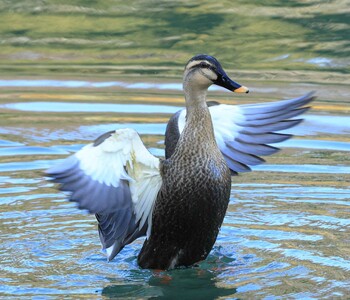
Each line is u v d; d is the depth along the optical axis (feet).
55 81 57.93
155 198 35.29
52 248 36.32
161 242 35.73
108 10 70.44
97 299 31.83
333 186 42.86
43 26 67.77
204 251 35.91
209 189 35.01
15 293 31.83
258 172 44.96
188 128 35.35
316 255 35.35
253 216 39.60
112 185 33.50
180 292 33.27
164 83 57.47
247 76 58.59
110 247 35.32
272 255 35.55
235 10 70.13
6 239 37.01
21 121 51.49
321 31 66.08
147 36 66.03
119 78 58.54
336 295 31.45
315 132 50.42
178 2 71.87
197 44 64.28
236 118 39.40
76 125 50.67
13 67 60.90
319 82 57.31
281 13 69.46
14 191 42.16
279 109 39.11
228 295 32.35
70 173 32.48
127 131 33.45
